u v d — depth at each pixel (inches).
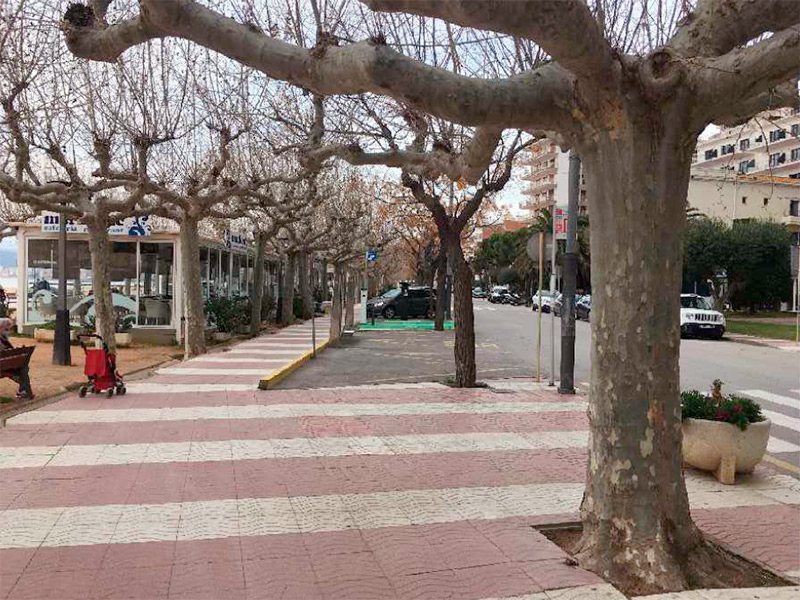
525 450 301.0
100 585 162.4
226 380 481.4
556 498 233.3
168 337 798.5
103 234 538.3
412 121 344.8
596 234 174.2
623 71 159.5
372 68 154.9
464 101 161.3
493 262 3154.5
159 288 807.7
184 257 651.5
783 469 289.1
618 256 168.7
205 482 245.0
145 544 187.6
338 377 517.7
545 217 1985.7
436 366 599.8
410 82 158.2
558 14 136.9
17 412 371.2
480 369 593.9
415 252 1815.9
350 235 1272.1
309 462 274.5
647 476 169.8
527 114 167.8
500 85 164.7
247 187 604.7
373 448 299.0
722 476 260.2
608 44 157.1
